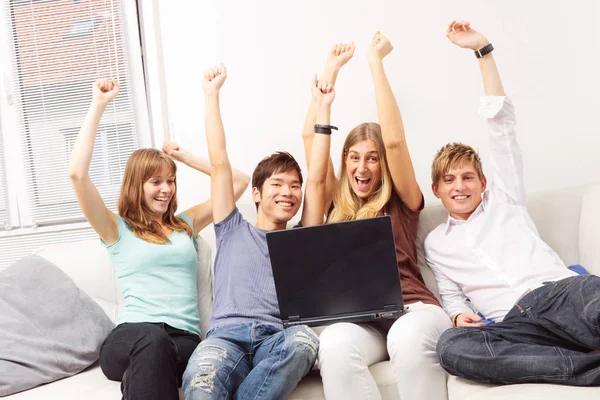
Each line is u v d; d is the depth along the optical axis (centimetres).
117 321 220
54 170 285
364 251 187
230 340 191
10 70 285
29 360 195
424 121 270
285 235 188
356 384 173
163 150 243
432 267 222
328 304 190
